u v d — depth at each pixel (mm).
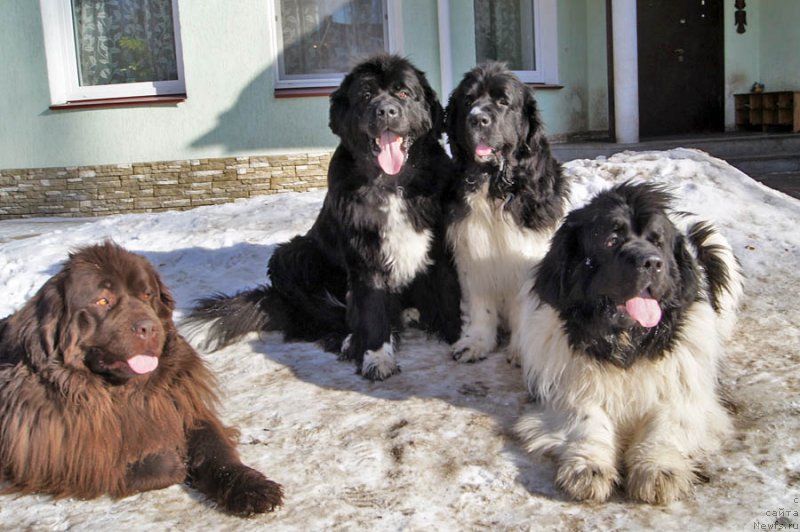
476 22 11023
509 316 4457
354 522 2768
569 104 11859
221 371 4426
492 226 4270
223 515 2857
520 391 3879
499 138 4109
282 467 3195
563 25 11586
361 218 4289
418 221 4379
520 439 3326
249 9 9367
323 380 4199
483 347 4402
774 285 5234
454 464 3148
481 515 2791
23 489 3031
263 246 6809
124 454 3008
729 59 12477
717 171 7305
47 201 9836
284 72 9867
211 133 9641
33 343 2977
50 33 9430
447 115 4527
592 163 7660
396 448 3301
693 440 3096
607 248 3199
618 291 3107
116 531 2770
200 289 5953
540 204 4320
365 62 4465
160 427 3070
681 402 3254
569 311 3363
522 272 4309
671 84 12961
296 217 7656
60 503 2984
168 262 6633
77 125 9633
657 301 3180
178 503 2959
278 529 2740
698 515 2705
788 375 3807
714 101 13023
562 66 11672
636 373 3281
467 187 4316
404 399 3848
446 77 9883
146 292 3104
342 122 4457
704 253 4184
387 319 4410
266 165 9719
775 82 12203
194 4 9320
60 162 9734
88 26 9766
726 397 3525
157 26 9812
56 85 9570
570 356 3379
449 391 3928
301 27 9812
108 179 9734
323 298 4941
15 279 6207
